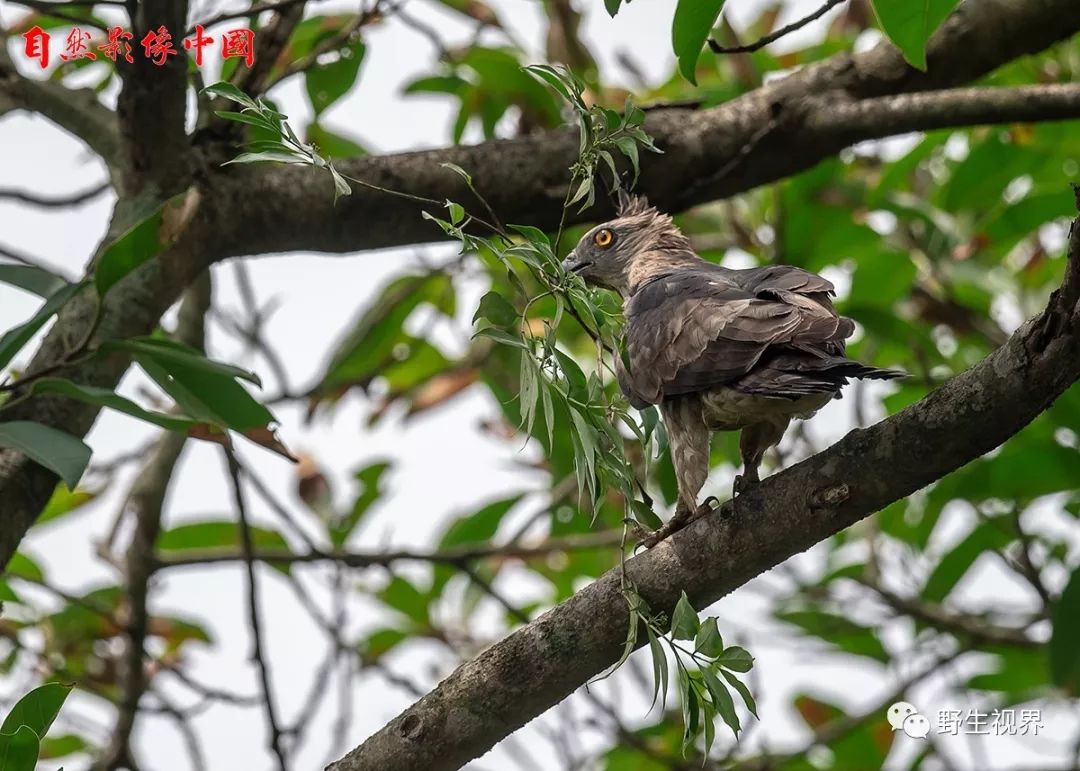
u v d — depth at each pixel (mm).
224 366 7875
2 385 7793
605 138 7047
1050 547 13375
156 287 9297
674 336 7934
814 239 12695
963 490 12117
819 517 6512
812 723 13836
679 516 7949
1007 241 13031
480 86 12234
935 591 13164
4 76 10016
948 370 13195
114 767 12023
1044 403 6094
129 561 12375
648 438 8211
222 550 12648
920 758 13305
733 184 10484
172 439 12469
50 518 12984
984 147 12148
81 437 8891
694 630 6285
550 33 11805
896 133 10156
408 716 6875
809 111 10234
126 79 8922
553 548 12383
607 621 6738
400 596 13883
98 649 13469
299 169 9711
